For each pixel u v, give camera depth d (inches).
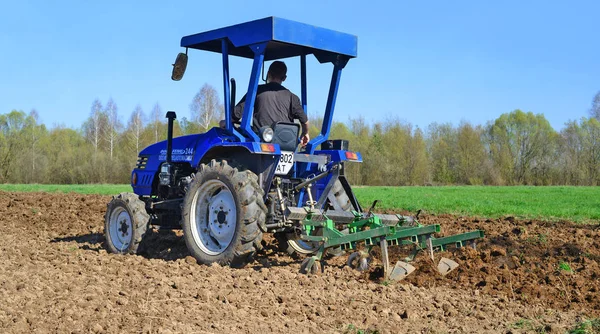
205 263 276.1
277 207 277.4
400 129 2429.9
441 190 1507.1
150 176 341.1
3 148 2380.7
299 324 182.5
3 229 473.1
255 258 297.9
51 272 249.3
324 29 277.7
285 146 279.4
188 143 313.6
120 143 2812.5
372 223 264.5
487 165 2440.9
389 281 243.4
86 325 172.4
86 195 933.2
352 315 195.2
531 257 316.8
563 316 203.3
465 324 189.6
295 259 305.9
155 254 324.5
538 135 2463.1
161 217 326.6
